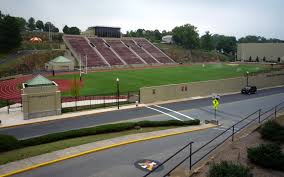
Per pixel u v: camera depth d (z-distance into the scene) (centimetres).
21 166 2027
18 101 5044
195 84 5884
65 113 4316
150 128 3331
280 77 7956
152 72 9450
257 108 4916
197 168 1852
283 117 3366
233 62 13812
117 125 3133
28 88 3962
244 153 2078
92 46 12088
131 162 2141
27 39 13838
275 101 5600
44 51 10781
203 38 17875
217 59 16075
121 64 11200
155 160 2178
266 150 1852
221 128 3484
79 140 2666
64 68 9600
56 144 2527
